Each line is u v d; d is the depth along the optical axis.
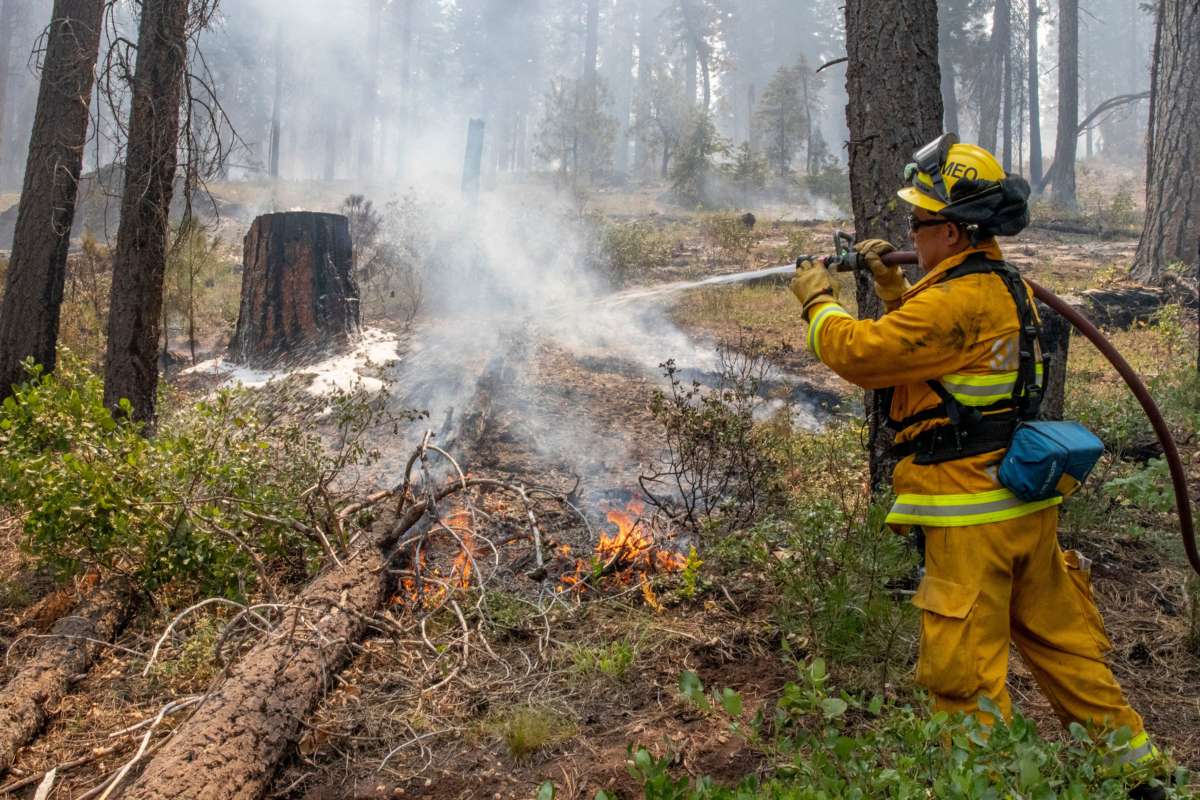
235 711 3.15
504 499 5.60
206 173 6.92
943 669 2.49
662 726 3.19
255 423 5.35
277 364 9.21
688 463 5.77
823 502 4.18
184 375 9.09
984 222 2.54
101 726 3.61
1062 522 4.64
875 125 4.30
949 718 2.42
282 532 4.67
